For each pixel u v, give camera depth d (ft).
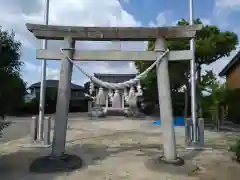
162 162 19.36
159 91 20.11
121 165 20.02
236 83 55.26
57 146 19.43
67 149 26.14
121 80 94.73
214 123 42.52
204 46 52.44
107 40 20.65
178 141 31.30
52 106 93.04
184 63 52.65
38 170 18.16
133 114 72.13
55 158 19.19
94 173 17.98
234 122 51.49
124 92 22.16
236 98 43.78
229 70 58.95
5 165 19.80
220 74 61.41
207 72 57.62
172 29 20.08
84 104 111.34
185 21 54.39
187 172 18.11
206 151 25.43
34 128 28.19
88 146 28.02
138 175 17.54
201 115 43.78
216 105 42.45
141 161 21.21
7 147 26.61
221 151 25.48
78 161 20.10
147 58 20.53
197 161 21.38
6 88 16.51
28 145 27.17
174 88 63.98
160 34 20.20
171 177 17.13
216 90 42.50
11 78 16.97
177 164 19.10
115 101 22.02
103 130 43.04
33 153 23.89
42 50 20.58
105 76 96.32
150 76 59.47
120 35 20.26
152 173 17.95
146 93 73.92
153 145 28.91
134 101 21.29
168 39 21.03
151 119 68.03
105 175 17.54
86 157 22.63
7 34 17.51
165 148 19.66
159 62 20.20
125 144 29.50
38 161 19.27
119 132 40.63
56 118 19.72
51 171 18.11
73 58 20.58
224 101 42.88
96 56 20.53
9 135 35.19
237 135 37.22
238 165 20.22
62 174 17.67
